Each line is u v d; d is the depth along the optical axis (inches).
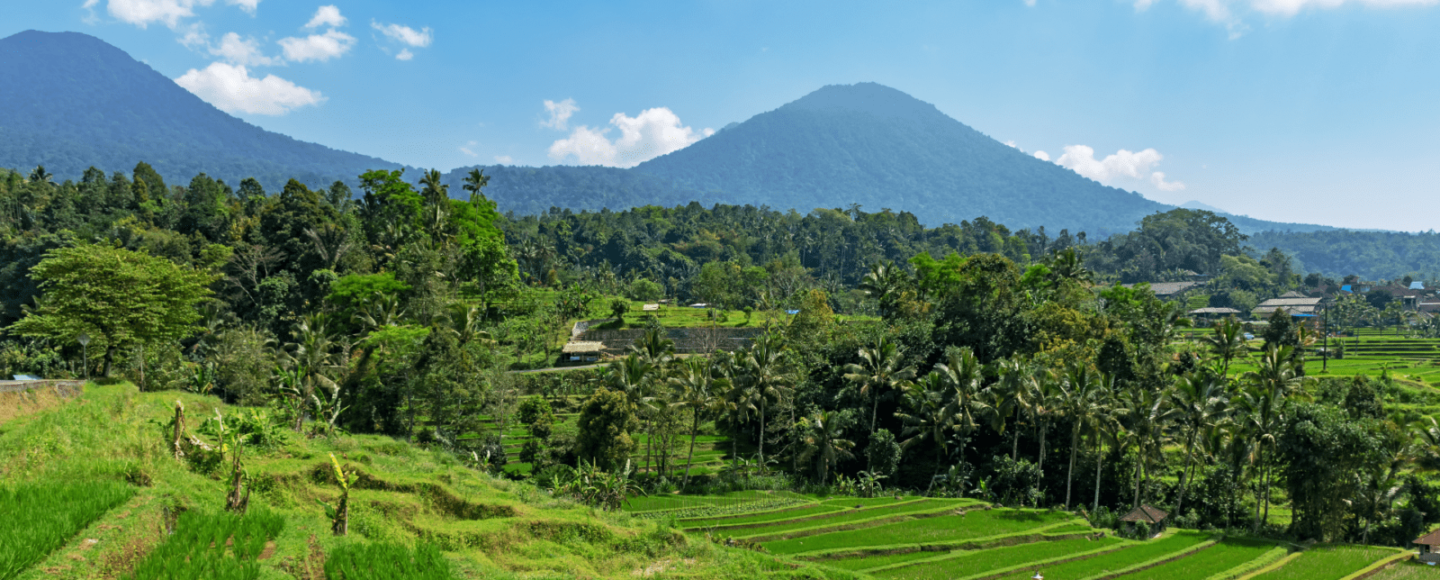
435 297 3550.7
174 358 2551.7
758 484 2623.0
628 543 1358.3
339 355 3043.8
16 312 3986.2
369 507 1267.2
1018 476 2529.5
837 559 1840.6
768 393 2790.4
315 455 1441.9
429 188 4532.5
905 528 2100.1
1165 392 2399.1
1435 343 5561.0
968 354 2677.2
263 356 2952.8
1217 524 2397.9
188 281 2110.0
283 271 4101.9
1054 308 3134.8
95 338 1863.9
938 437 2618.1
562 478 2305.6
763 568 1376.7
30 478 950.4
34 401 1256.8
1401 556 1955.0
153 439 1213.1
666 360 3102.9
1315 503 2186.3
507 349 3762.3
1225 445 2390.5
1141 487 2556.6
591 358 4015.8
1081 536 2101.4
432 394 2635.3
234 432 1164.5
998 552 1925.4
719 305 6038.4
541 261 6771.7
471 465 2249.0
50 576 703.7
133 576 758.5
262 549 920.9
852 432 2829.7
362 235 4616.1
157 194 6343.5
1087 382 2410.2
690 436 3248.0
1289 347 2623.0
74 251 1936.5
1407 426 2375.7
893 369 2869.1
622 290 6747.1
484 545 1243.8
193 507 986.1
